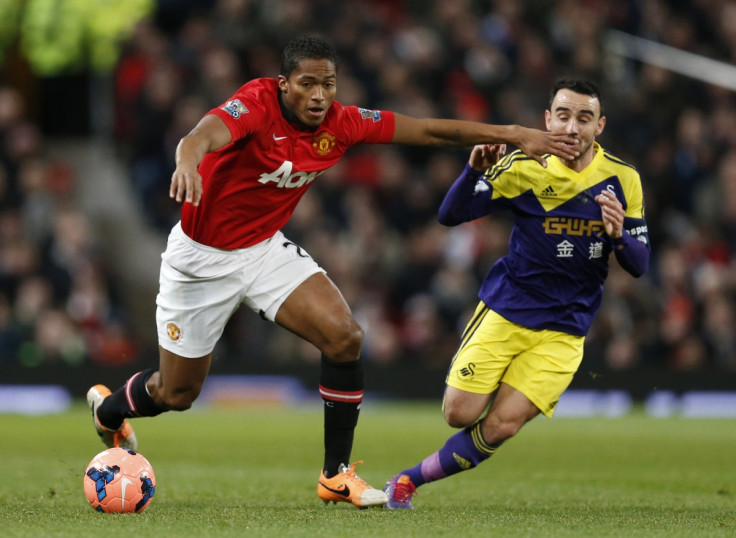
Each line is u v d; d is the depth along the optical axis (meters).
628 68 70.31
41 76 68.88
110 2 56.97
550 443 38.34
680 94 69.31
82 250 57.59
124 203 67.31
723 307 56.91
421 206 60.94
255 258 20.33
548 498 23.19
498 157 20.69
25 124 64.50
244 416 50.69
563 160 19.98
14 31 59.66
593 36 69.75
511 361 21.34
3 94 61.28
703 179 64.38
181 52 61.84
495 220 59.62
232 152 19.33
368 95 62.12
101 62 59.00
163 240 61.94
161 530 16.39
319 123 19.41
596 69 69.00
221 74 61.41
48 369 53.53
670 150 65.69
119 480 18.61
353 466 20.86
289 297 20.30
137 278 66.12
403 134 20.22
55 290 55.78
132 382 21.62
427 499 22.83
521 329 21.16
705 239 60.72
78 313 55.38
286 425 45.69
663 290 59.25
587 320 21.55
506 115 64.31
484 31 66.69
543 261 21.17
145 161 61.97
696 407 54.69
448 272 56.34
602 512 20.12
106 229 66.88
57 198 60.41
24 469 28.41
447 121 20.25
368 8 65.81
